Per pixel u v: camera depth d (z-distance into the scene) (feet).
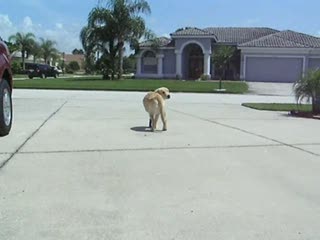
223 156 19.26
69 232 10.61
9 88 24.02
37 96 55.62
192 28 136.26
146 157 18.72
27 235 10.39
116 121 30.42
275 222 11.48
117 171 16.25
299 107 44.32
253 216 11.87
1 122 22.58
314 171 16.85
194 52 132.36
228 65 126.11
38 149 19.76
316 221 11.60
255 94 74.59
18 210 11.98
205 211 12.19
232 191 14.05
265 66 119.55
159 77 131.95
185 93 70.74
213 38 127.13
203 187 14.43
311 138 24.62
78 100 49.80
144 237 10.39
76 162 17.49
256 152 20.33
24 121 29.43
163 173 16.11
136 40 116.47
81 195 13.34
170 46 130.52
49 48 246.06
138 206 12.49
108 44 116.26
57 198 13.01
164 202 12.87
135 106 42.93
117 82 98.94
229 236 10.55
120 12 113.39
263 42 120.88
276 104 49.96
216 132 26.27
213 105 47.60
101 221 11.32
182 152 19.95
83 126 27.48
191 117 34.50
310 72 40.73
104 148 20.40
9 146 20.26
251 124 30.78
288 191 14.16
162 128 27.43
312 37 128.57
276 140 23.70
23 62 200.03
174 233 10.66
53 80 111.45
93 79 120.78
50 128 26.25
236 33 143.64
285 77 118.83
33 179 14.90
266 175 16.12
